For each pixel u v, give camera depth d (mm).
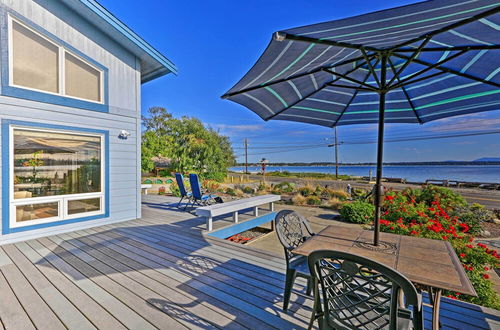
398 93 2492
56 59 4254
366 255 1596
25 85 3934
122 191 5121
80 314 1911
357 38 1497
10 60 3791
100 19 4457
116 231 4309
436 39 1645
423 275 1302
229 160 24203
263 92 2275
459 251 2928
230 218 5340
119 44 5098
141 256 3119
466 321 1863
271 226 5809
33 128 3988
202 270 2711
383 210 5176
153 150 19703
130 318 1865
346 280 1266
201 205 6945
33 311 1948
